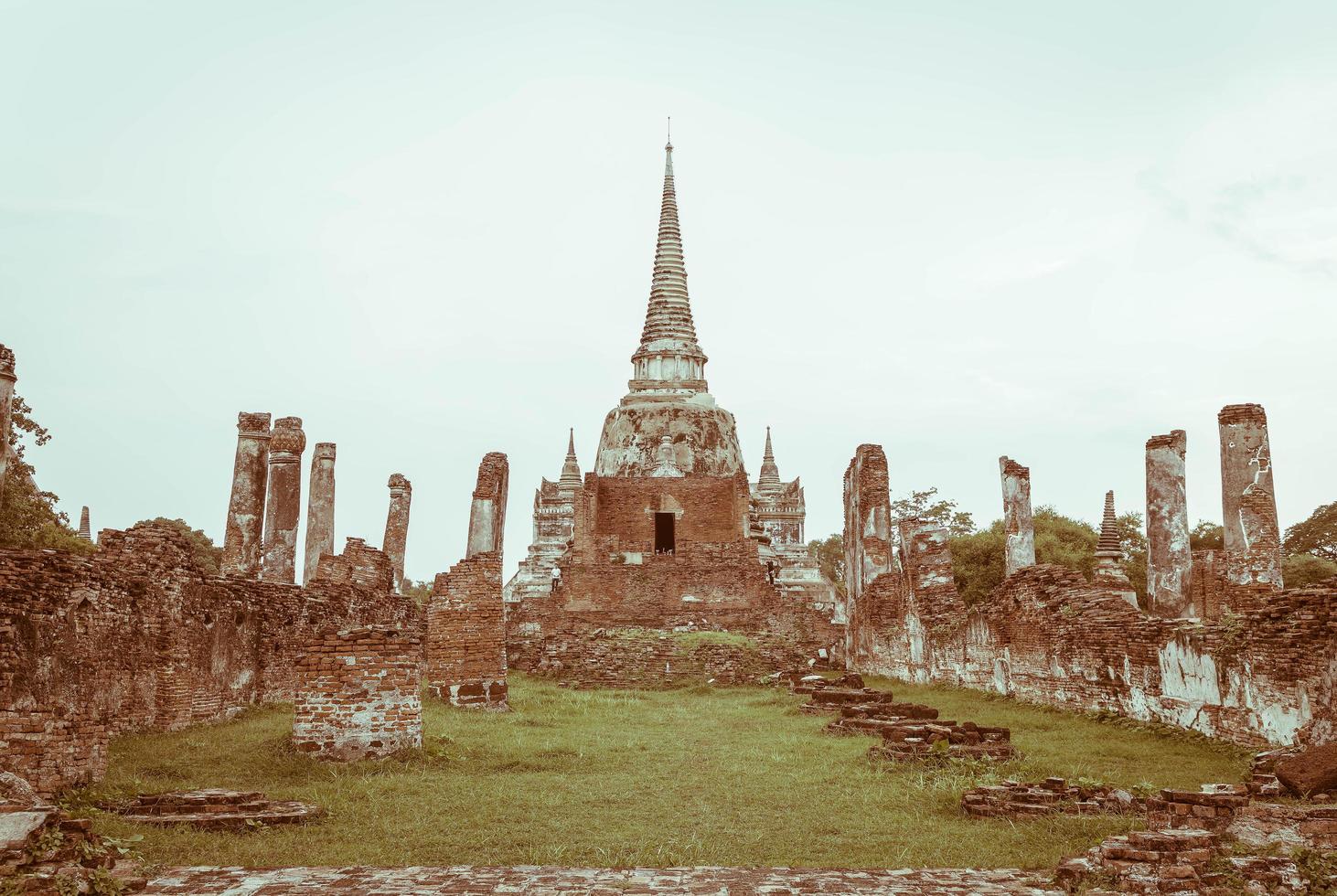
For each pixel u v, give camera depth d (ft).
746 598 166.20
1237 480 76.59
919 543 116.26
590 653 126.21
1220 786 41.73
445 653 90.33
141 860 36.73
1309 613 54.39
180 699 67.26
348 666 58.59
